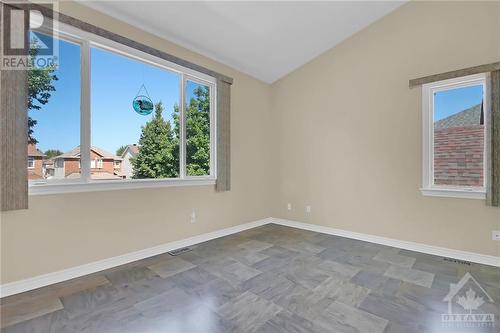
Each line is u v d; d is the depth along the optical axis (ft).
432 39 10.12
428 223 10.20
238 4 9.29
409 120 10.70
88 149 8.38
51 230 7.50
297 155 14.60
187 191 11.24
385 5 10.65
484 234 9.03
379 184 11.53
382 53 11.42
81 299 6.61
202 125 12.31
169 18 9.40
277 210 15.55
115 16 8.85
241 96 13.94
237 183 13.66
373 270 8.48
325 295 6.85
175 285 7.41
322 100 13.52
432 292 6.98
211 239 12.16
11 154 6.69
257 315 5.94
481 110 9.35
